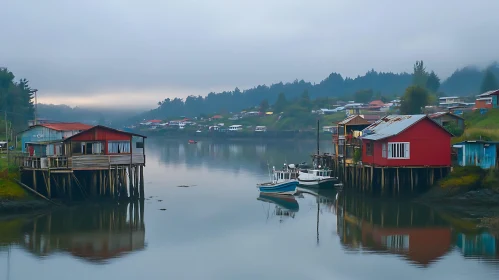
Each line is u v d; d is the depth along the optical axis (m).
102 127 53.06
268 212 50.91
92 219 46.50
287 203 56.03
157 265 33.88
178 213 49.94
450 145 55.28
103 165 51.75
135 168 54.56
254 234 41.78
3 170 50.03
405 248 37.25
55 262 34.44
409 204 52.81
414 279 30.97
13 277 31.55
